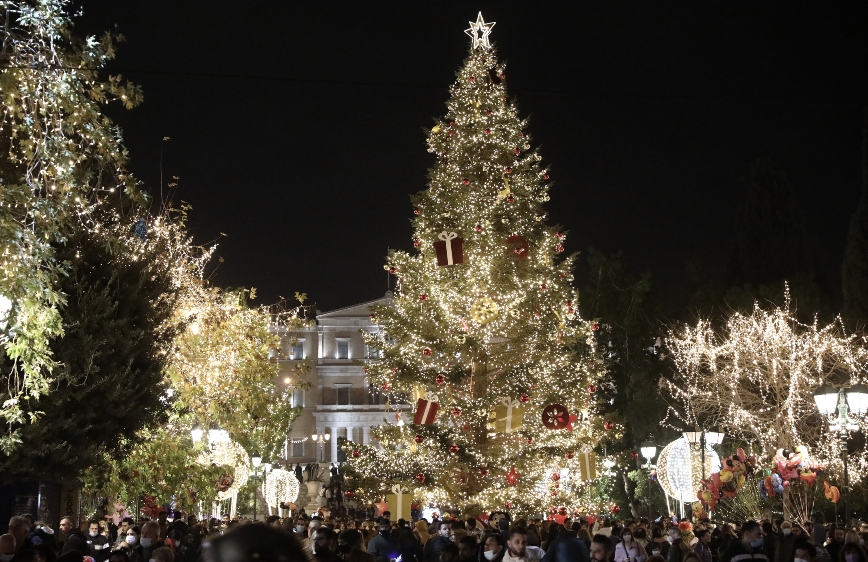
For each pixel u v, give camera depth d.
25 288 11.93
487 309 28.30
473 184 29.83
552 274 30.09
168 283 21.64
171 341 21.12
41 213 11.82
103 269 19.00
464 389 29.95
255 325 30.98
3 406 15.50
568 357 29.89
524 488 29.00
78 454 17.77
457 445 28.27
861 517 27.98
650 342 45.56
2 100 12.17
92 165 14.02
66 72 11.84
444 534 16.53
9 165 14.54
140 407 19.48
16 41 11.83
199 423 29.03
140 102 12.62
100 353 17.83
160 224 26.33
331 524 20.08
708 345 35.28
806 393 31.56
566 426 26.00
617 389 45.56
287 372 77.06
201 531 18.84
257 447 41.25
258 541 2.93
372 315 31.38
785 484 25.27
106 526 19.53
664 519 22.64
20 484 19.12
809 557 11.93
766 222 40.91
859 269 31.88
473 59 31.30
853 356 31.09
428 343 29.53
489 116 30.41
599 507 33.12
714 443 28.11
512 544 11.05
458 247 25.75
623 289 46.31
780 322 32.59
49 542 11.66
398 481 29.30
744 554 12.09
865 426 29.45
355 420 78.38
